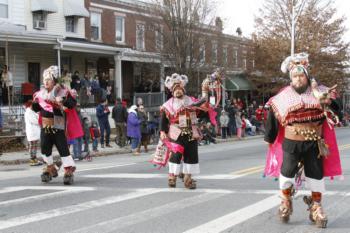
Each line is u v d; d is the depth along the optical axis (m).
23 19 26.08
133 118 17.80
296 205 7.38
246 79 41.03
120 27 32.69
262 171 11.25
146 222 6.44
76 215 6.89
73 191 8.81
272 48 38.53
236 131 27.02
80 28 29.45
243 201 7.73
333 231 5.93
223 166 12.46
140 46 32.75
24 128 18.80
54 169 9.96
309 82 6.07
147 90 31.36
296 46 37.88
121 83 30.77
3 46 24.70
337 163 6.18
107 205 7.54
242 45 39.91
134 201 7.82
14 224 6.41
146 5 29.50
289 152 6.03
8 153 17.03
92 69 30.23
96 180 10.18
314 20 38.91
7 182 10.34
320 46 38.19
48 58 27.44
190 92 27.42
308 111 5.92
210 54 28.98
